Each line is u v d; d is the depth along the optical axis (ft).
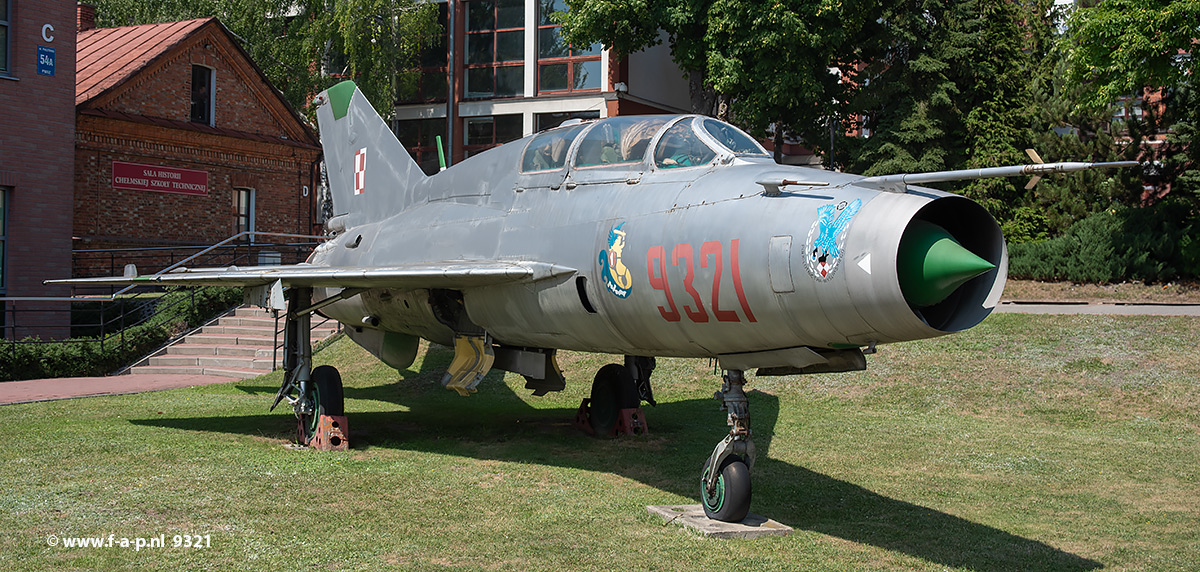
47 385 52.47
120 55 85.71
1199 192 73.51
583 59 106.52
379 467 29.66
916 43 84.38
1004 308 58.80
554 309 27.68
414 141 118.21
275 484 26.63
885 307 18.81
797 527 23.44
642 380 38.06
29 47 63.57
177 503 24.02
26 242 63.62
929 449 34.22
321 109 49.16
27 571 18.58
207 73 89.10
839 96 89.56
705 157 25.36
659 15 80.64
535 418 42.01
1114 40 61.36
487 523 23.04
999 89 84.84
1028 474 30.27
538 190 30.07
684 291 22.90
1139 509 25.90
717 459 23.24
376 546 20.81
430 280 29.14
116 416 39.88
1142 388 42.91
